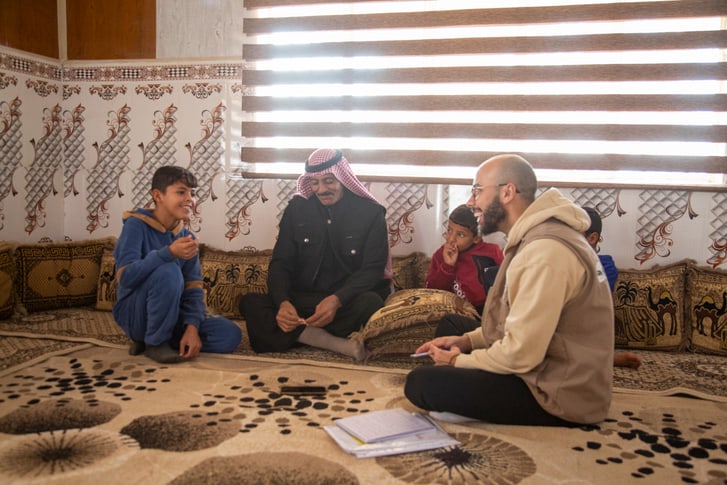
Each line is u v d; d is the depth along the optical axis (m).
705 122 3.94
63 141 4.79
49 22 4.69
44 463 2.01
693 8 3.83
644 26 4.00
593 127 3.99
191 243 3.19
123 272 3.19
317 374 3.05
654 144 4.01
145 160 4.70
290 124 4.43
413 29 4.32
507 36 4.12
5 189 4.43
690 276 3.78
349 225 3.73
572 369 2.31
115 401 2.59
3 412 2.45
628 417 2.53
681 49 3.86
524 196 2.54
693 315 3.69
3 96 4.36
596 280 2.33
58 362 3.14
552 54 4.09
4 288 4.03
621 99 3.94
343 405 2.62
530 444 2.24
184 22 4.57
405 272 4.16
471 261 3.73
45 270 4.30
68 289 4.38
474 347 2.63
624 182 4.02
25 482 1.88
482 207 2.59
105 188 4.77
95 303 4.49
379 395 2.76
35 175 4.64
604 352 2.36
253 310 3.51
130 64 4.67
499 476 1.99
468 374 2.39
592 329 2.36
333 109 4.35
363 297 3.49
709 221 3.87
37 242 4.68
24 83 4.51
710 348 3.58
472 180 4.14
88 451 2.10
